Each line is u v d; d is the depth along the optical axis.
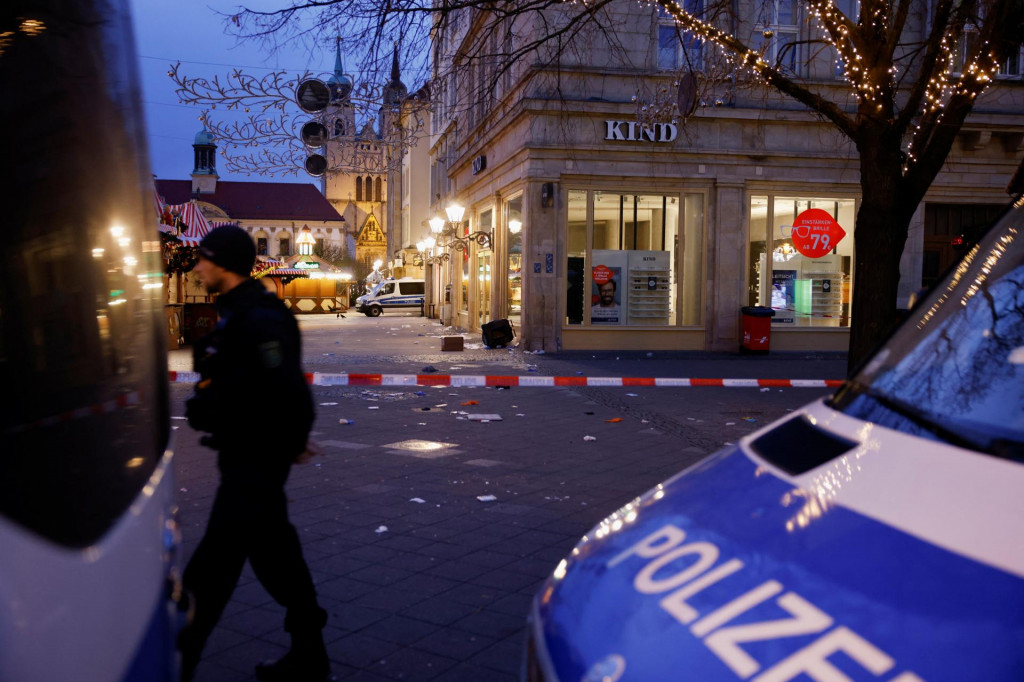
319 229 93.44
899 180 8.88
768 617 1.05
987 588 0.94
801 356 18.81
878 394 1.62
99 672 1.01
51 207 1.10
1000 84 19.33
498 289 22.34
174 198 93.25
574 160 18.66
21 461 0.94
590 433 9.20
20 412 0.95
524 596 4.38
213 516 2.99
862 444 1.42
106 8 1.45
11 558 0.86
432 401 11.65
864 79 8.84
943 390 1.53
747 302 19.70
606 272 19.28
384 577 4.64
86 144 1.25
